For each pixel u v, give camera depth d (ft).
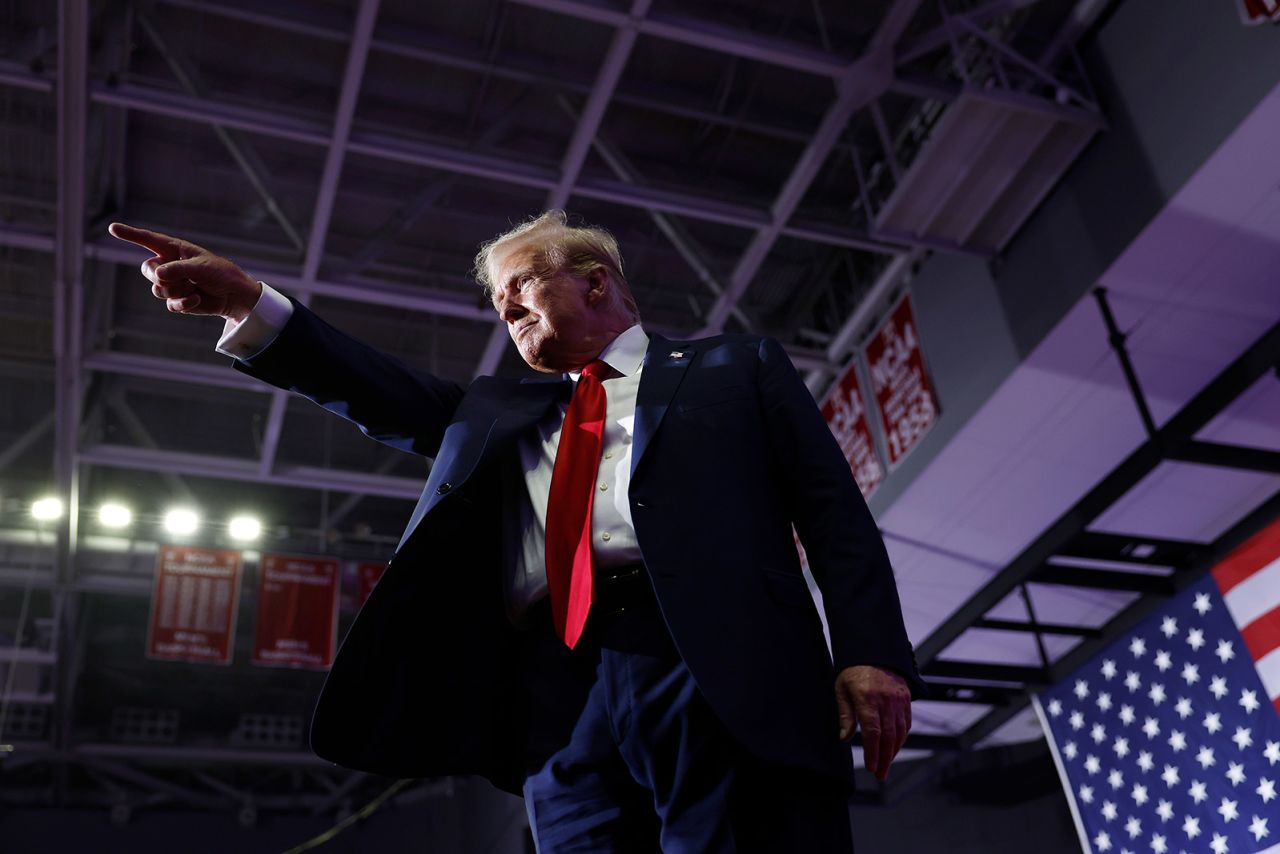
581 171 32.78
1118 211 27.25
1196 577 29.19
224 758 65.26
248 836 68.39
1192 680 28.14
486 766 4.29
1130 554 33.76
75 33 25.45
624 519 4.02
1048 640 39.27
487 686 4.33
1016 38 29.53
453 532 4.41
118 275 38.45
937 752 43.34
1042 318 29.27
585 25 29.71
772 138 34.42
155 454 41.09
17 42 28.84
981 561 36.27
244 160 31.99
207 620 45.52
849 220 36.35
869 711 3.62
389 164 34.47
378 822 68.54
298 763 66.74
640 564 3.94
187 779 70.03
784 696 3.54
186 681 65.05
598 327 4.91
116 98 27.37
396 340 41.47
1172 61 26.04
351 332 40.78
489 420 4.67
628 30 26.81
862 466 36.55
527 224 5.30
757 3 29.60
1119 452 32.12
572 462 4.28
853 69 28.07
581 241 5.13
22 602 57.41
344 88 27.73
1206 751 27.27
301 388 4.78
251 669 64.39
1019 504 34.09
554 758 4.00
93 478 50.96
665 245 37.68
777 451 4.37
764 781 3.50
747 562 3.82
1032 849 47.26
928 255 34.45
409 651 4.21
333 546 51.75
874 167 35.35
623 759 3.86
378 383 4.89
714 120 32.42
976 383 31.42
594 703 3.96
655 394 4.35
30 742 62.28
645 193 31.27
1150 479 31.94
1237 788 26.40
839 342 38.09
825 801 3.56
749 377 4.47
